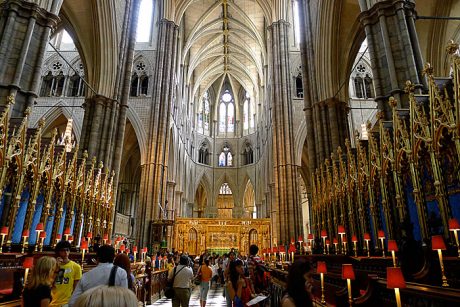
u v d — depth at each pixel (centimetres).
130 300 122
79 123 2756
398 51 998
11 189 888
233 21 3719
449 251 627
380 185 951
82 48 1786
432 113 715
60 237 1135
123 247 1456
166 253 2052
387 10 1047
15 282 582
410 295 383
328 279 752
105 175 1583
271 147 3144
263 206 3891
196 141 4697
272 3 2969
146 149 2636
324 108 1658
